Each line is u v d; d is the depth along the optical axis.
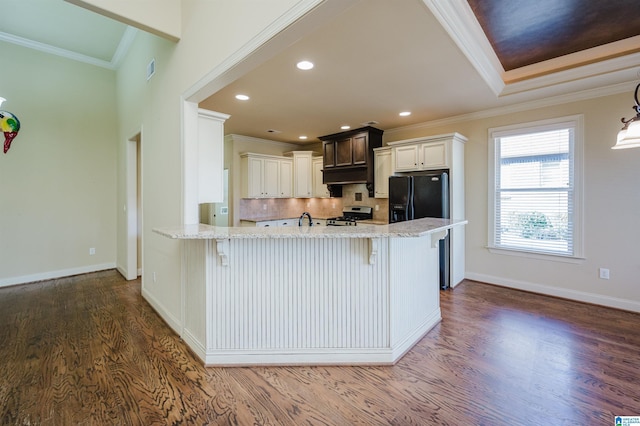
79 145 5.08
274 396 1.96
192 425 1.71
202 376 2.19
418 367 2.28
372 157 5.36
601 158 3.45
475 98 3.75
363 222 5.56
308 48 2.52
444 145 4.24
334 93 3.57
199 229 2.32
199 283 2.42
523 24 2.65
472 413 1.79
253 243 2.30
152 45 3.55
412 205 4.33
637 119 1.91
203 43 2.53
